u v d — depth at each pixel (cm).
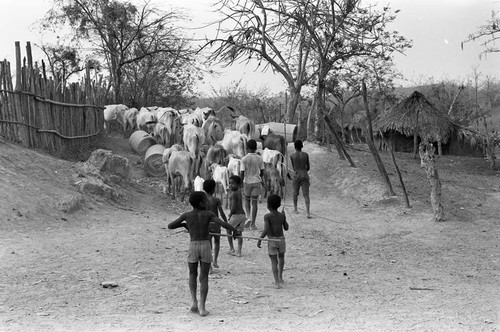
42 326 749
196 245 846
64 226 1403
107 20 3525
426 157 1753
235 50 3033
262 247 1379
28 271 1030
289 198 2045
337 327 782
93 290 944
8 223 1327
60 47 3659
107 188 1716
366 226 1694
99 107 2422
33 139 1831
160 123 2295
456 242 1503
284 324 792
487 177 2511
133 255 1192
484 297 984
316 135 2798
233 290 985
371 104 3878
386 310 886
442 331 774
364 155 2633
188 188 1848
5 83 1733
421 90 4500
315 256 1330
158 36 3738
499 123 4791
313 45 2850
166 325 772
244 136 2038
